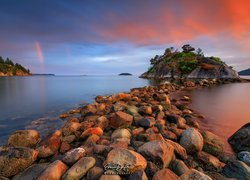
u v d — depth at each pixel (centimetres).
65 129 894
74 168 493
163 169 490
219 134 927
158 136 732
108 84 6247
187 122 1080
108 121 1000
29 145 789
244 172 516
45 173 473
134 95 2350
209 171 568
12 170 536
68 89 4134
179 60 9519
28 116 1499
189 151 669
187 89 3575
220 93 2864
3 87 4659
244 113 1423
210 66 7825
